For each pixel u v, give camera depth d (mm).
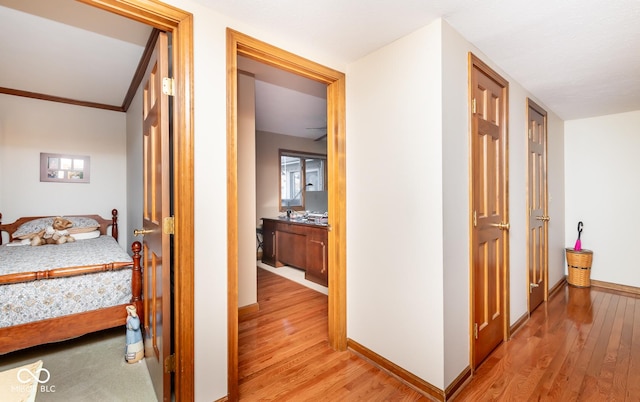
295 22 1633
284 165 6988
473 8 1505
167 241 1447
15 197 3205
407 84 1763
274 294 3391
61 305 1994
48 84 2959
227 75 1558
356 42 1854
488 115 2061
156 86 1549
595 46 1908
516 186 2492
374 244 1989
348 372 1892
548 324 2557
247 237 2859
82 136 3555
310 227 3844
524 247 2631
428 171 1654
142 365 1996
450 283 1662
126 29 1924
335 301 2176
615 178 3545
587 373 1844
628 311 2844
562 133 3783
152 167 1664
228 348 1562
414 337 1738
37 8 1688
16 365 1979
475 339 1870
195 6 1453
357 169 2111
